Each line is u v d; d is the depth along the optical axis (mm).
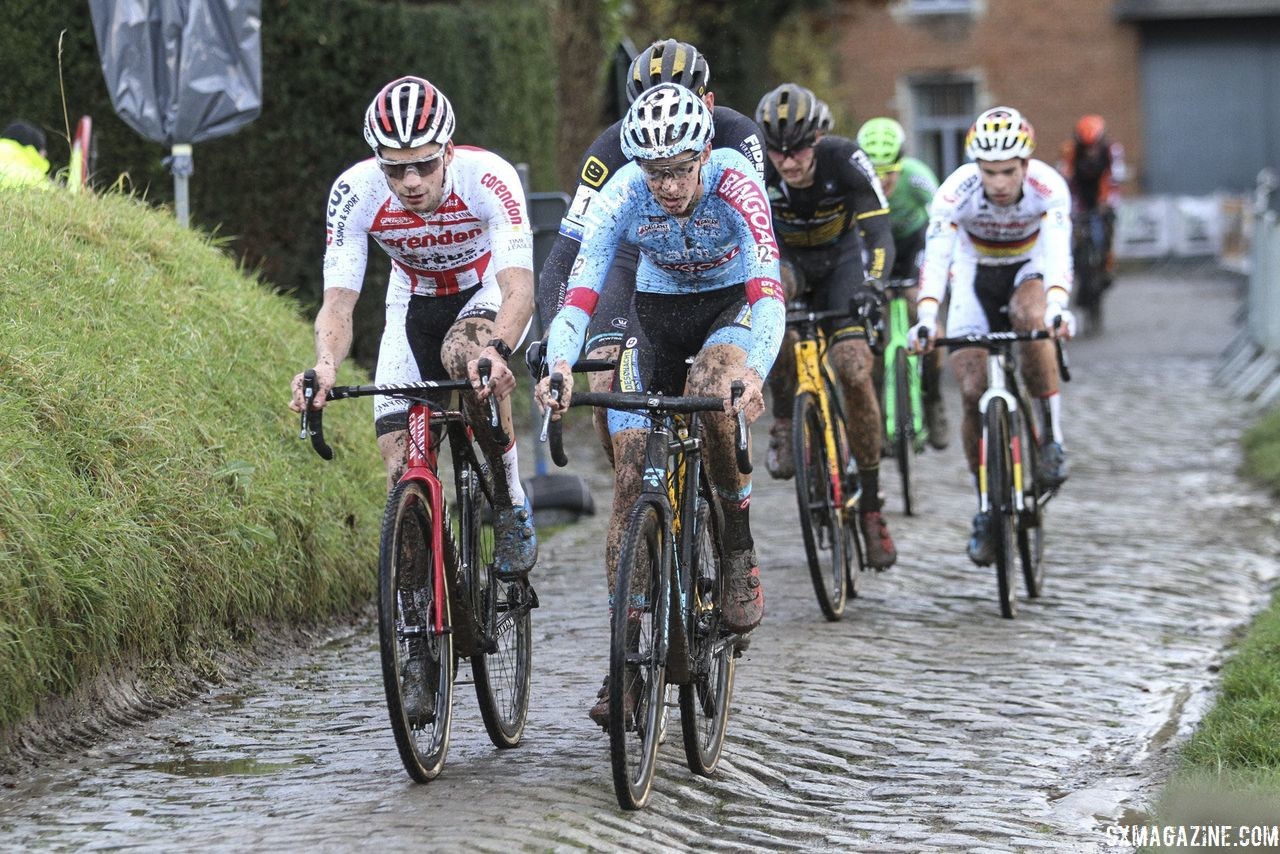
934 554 20109
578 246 12117
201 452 14992
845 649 15367
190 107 20125
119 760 11828
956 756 12250
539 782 11117
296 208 26828
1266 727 12188
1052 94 80250
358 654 15250
